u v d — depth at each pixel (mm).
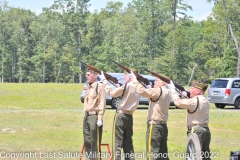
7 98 34812
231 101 30906
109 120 21812
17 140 16031
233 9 67312
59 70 114188
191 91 11289
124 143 12406
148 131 11656
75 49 109312
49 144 15484
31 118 21906
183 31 98875
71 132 18156
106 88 12141
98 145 12156
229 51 74188
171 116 24328
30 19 122625
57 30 115938
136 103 12312
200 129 10984
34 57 114688
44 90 41188
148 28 110188
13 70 119750
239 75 69562
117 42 101438
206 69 99188
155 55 111062
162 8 106125
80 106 31922
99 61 104188
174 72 100125
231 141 17562
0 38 118375
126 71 12133
